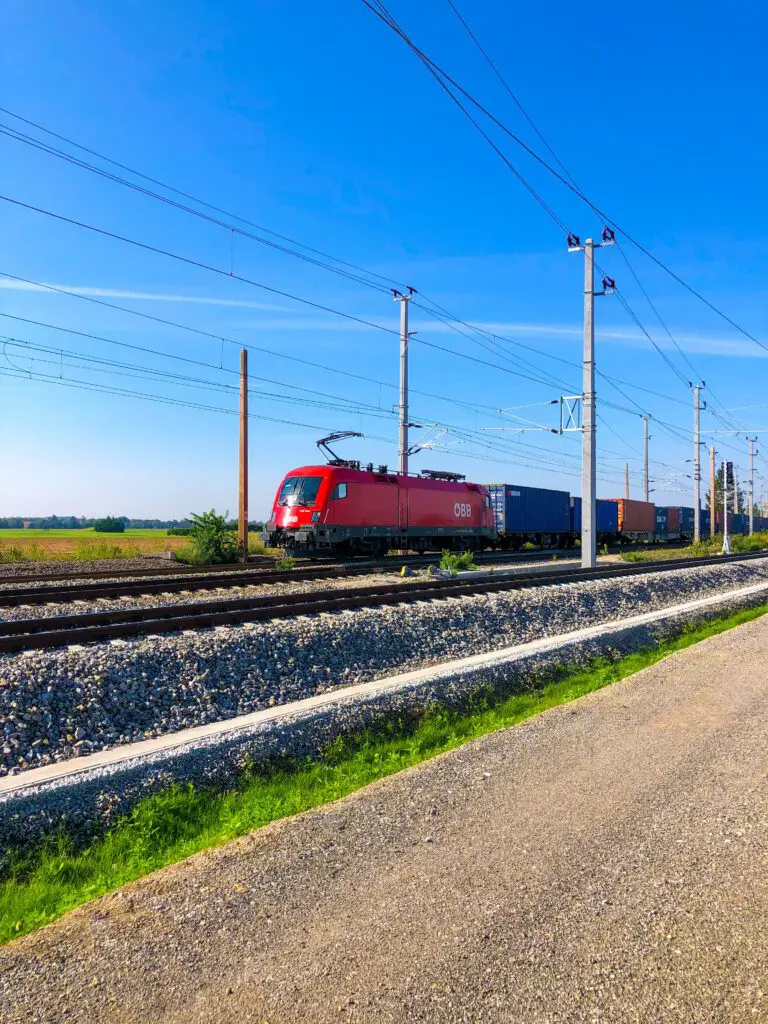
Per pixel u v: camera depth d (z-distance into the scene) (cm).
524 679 952
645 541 5516
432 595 1273
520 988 275
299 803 530
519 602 1296
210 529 2669
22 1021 273
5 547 3344
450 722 793
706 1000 266
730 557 3156
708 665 929
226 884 376
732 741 588
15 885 445
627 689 802
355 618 995
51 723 605
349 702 731
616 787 490
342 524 2453
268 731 645
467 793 491
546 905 335
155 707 676
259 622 935
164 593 1496
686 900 336
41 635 762
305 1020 262
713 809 444
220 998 279
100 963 310
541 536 4262
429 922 324
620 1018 258
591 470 2262
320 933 321
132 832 503
